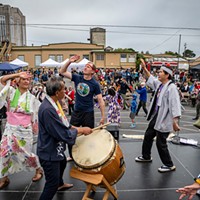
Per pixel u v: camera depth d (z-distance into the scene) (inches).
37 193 127.0
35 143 193.6
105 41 1945.1
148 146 159.9
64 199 120.3
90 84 142.8
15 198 122.7
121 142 205.0
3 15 2443.4
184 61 1689.2
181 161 165.6
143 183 136.1
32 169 132.8
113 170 100.4
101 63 1496.1
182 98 569.6
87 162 99.5
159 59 1743.4
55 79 99.3
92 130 108.7
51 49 1515.7
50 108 95.5
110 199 119.7
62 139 95.7
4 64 468.4
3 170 125.9
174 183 136.5
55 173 100.0
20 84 126.6
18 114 126.1
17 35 2659.9
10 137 125.6
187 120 403.9
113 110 300.4
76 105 148.5
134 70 1129.4
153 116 151.9
